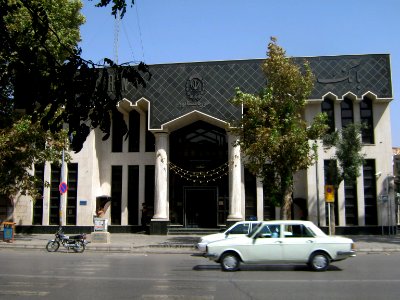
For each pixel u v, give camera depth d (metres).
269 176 22.55
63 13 24.72
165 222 29.31
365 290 10.86
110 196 31.56
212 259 14.51
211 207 30.95
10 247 22.88
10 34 4.46
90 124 4.43
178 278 12.85
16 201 30.81
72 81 4.21
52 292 10.60
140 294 10.37
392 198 29.05
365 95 29.58
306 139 21.98
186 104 29.81
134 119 32.28
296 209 30.16
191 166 31.28
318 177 29.19
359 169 27.02
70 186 30.67
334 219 27.91
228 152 29.94
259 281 12.30
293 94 22.31
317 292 10.60
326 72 29.67
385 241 24.80
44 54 4.35
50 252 20.92
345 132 26.41
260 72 29.75
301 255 14.30
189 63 30.16
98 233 23.81
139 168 31.72
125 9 4.96
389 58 29.64
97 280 12.41
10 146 23.28
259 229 14.67
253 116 22.02
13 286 11.45
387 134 29.56
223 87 29.75
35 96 4.21
